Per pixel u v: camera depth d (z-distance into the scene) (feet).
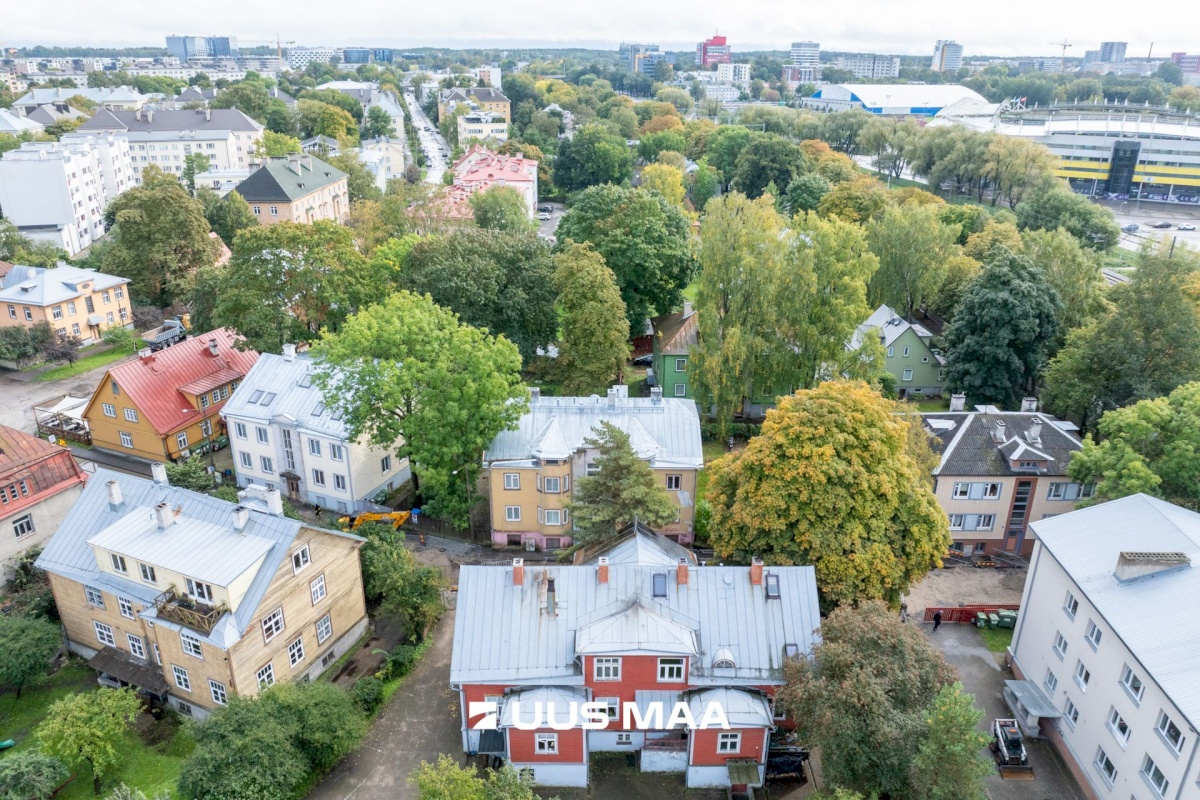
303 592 153.28
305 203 489.26
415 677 161.79
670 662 135.64
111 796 121.80
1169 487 185.16
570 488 202.90
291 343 272.10
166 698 152.97
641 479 175.52
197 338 263.70
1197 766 109.29
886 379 294.25
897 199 469.98
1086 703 138.41
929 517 162.81
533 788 138.72
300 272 271.08
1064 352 253.44
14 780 125.08
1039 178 565.53
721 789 139.13
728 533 164.66
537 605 143.13
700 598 143.64
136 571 148.66
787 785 139.03
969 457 206.08
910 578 163.53
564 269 278.26
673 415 210.18
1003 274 273.13
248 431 225.56
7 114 655.35
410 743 146.20
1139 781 121.80
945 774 110.01
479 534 212.02
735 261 254.27
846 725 116.37
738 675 137.28
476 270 284.00
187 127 651.25
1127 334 235.61
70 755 130.31
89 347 332.60
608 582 144.66
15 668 149.07
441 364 197.06
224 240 443.73
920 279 332.60
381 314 214.48
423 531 211.82
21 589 176.45
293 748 130.31
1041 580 155.63
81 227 504.84
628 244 318.65
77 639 165.68
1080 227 466.29
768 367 257.75
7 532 180.34
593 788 138.51
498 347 208.54
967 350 280.92
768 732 135.13
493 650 139.44
